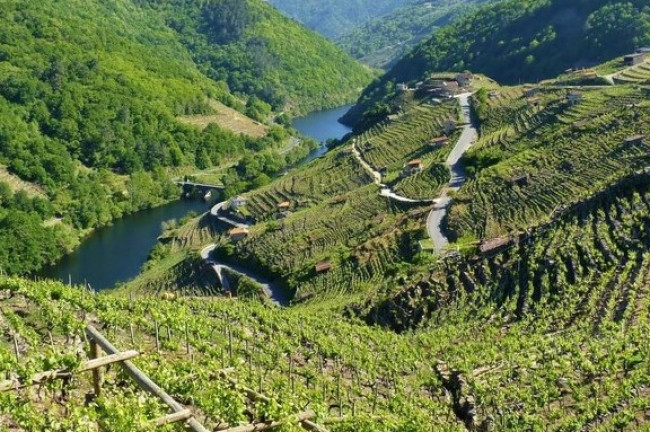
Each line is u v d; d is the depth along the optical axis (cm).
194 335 4694
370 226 11362
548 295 7119
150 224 15375
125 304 5025
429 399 4856
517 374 5031
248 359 4769
